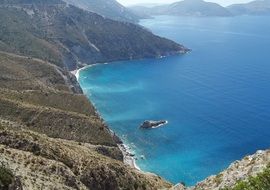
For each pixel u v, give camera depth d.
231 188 43.25
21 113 184.12
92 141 187.62
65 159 112.81
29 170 89.12
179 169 183.25
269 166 43.84
